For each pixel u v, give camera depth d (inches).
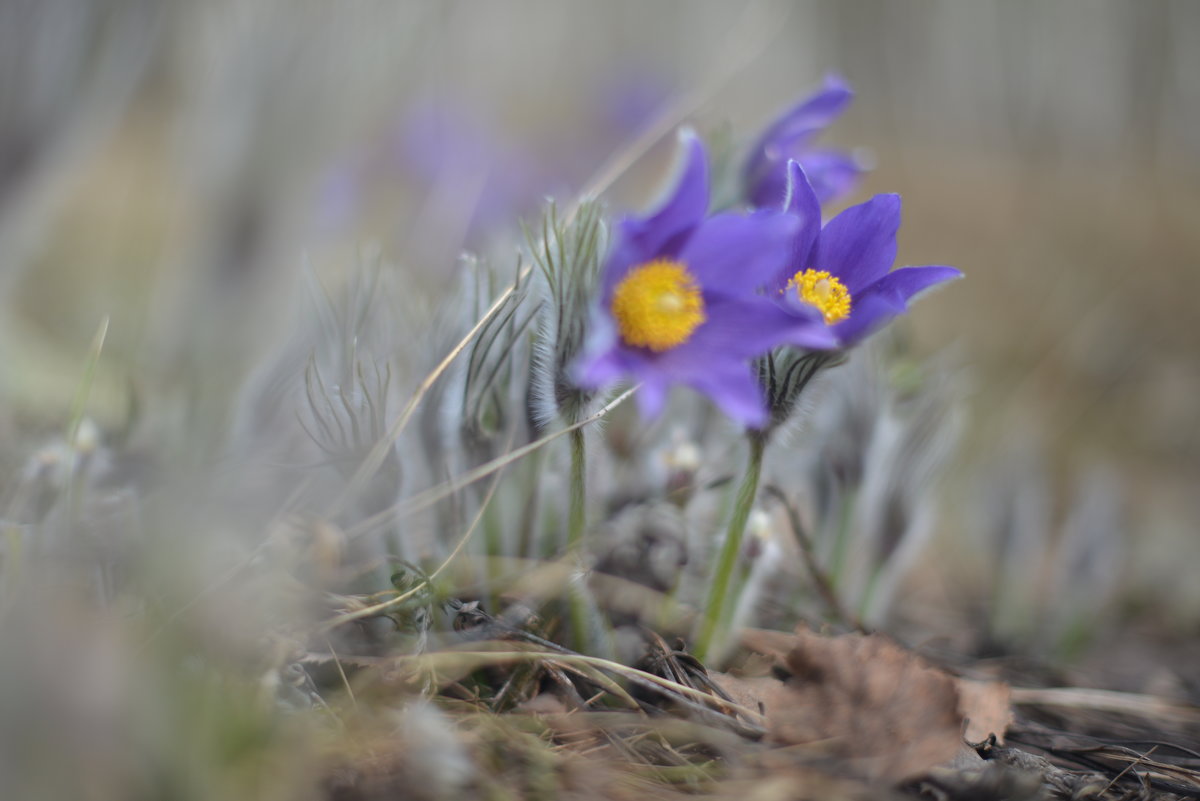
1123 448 62.5
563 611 29.0
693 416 31.2
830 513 31.1
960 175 123.6
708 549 30.7
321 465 29.2
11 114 33.9
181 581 27.6
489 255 30.8
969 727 29.0
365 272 30.4
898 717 27.9
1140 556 41.9
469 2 63.5
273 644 27.6
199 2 38.4
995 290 85.8
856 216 28.2
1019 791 27.4
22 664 25.7
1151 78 140.5
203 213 39.6
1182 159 136.6
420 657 28.0
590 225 27.9
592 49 130.3
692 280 27.7
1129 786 28.4
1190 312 81.1
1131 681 32.1
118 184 75.1
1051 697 30.5
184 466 30.4
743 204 30.4
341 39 40.0
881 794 27.3
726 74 32.8
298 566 28.8
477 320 29.0
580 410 28.2
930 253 96.3
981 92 150.3
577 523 28.5
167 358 38.4
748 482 28.6
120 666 25.9
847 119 151.6
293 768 26.3
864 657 28.3
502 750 27.3
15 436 31.9
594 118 66.6
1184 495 54.8
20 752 25.6
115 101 35.1
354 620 28.6
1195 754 29.5
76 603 27.1
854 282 28.2
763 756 27.6
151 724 25.8
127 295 48.3
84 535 28.8
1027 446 41.3
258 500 30.0
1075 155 138.7
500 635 28.6
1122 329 76.0
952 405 31.7
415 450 29.3
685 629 29.6
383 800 26.5
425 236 44.2
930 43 153.6
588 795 27.0
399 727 27.2
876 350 31.0
